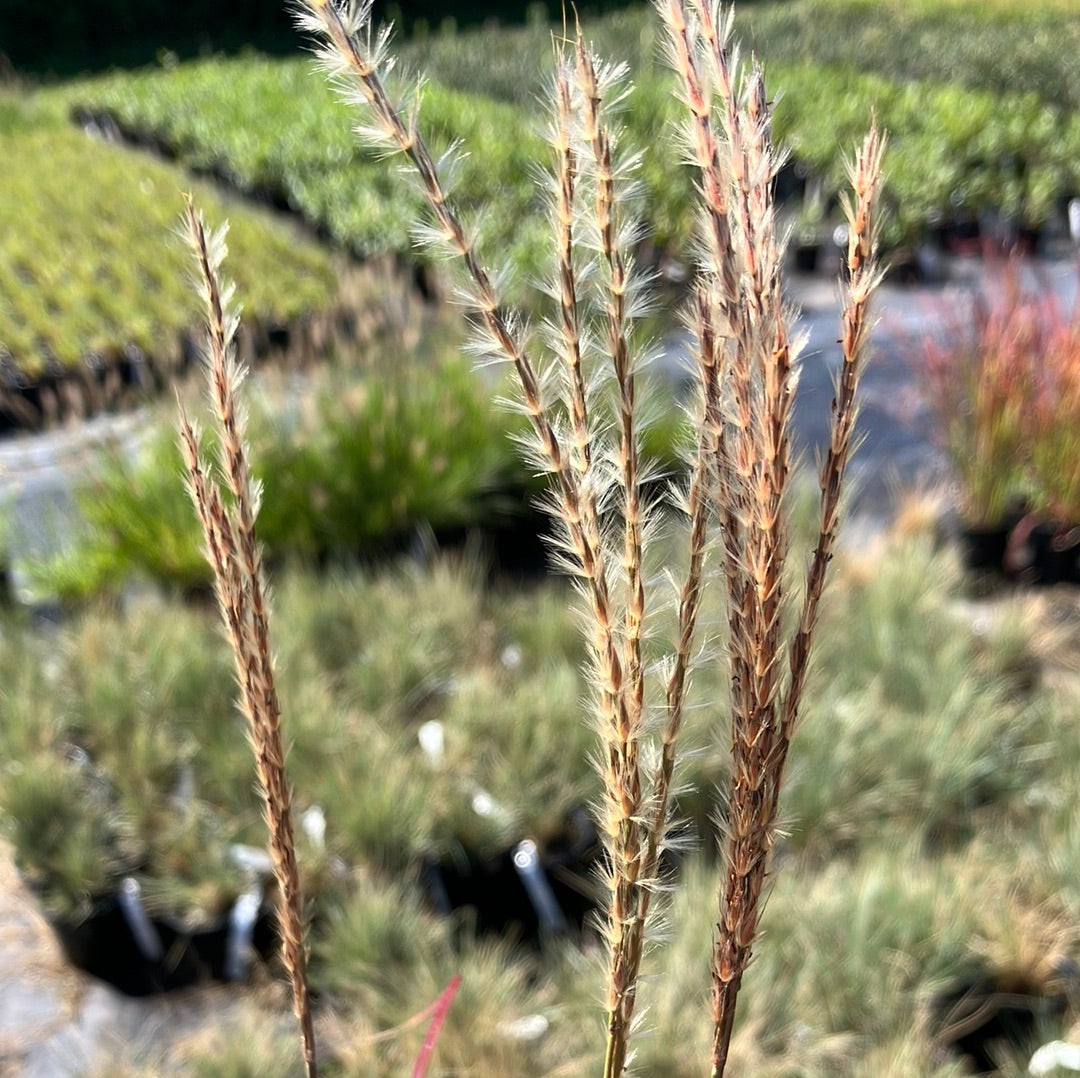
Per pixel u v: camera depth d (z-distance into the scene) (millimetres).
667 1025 2701
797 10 20359
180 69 17484
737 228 684
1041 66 15484
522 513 5730
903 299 9039
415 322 6199
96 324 8430
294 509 5250
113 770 3760
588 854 3594
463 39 18500
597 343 738
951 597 5102
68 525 5461
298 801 3561
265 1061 2818
